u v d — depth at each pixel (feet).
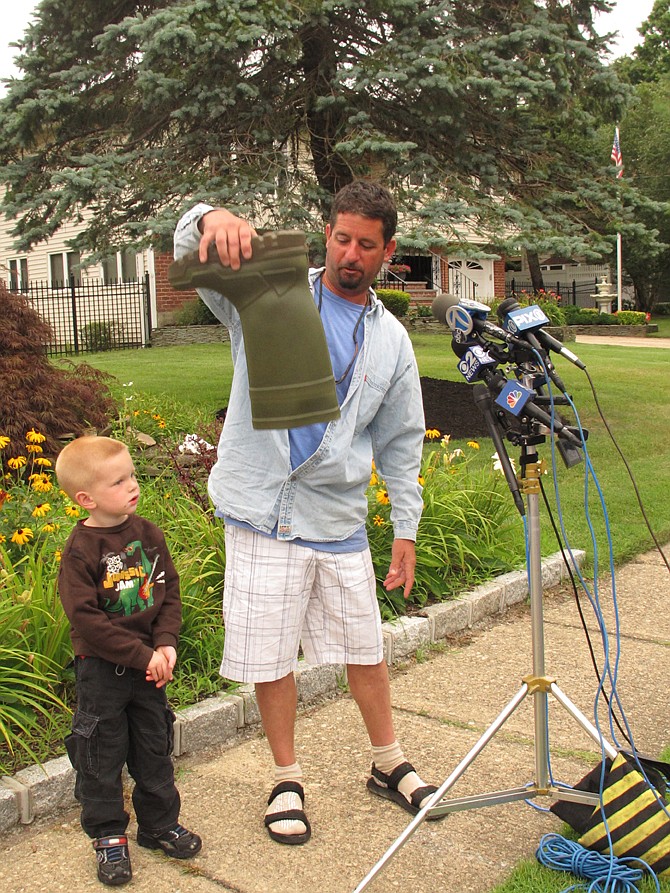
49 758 10.47
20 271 80.89
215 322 72.64
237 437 9.42
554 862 9.02
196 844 9.30
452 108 30.76
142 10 32.27
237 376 9.46
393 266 53.06
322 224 31.55
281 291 7.43
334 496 9.50
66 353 64.18
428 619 15.21
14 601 11.94
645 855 8.80
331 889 8.76
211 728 11.58
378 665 10.12
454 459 23.72
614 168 34.12
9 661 11.39
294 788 9.75
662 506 23.21
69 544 8.95
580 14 33.53
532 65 30.94
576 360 9.02
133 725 9.17
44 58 31.63
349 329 9.43
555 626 16.31
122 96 31.83
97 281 75.05
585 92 33.78
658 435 33.19
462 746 11.68
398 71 29.01
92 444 8.89
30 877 8.95
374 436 10.31
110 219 32.19
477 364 8.96
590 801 9.14
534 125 34.76
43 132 32.55
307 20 29.73
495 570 17.95
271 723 9.74
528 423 8.93
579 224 32.94
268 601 9.36
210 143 30.35
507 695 13.30
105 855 8.82
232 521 9.52
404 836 8.50
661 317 123.13
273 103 32.27
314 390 7.50
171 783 9.30
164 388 41.83
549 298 88.99
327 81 32.12
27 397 22.58
